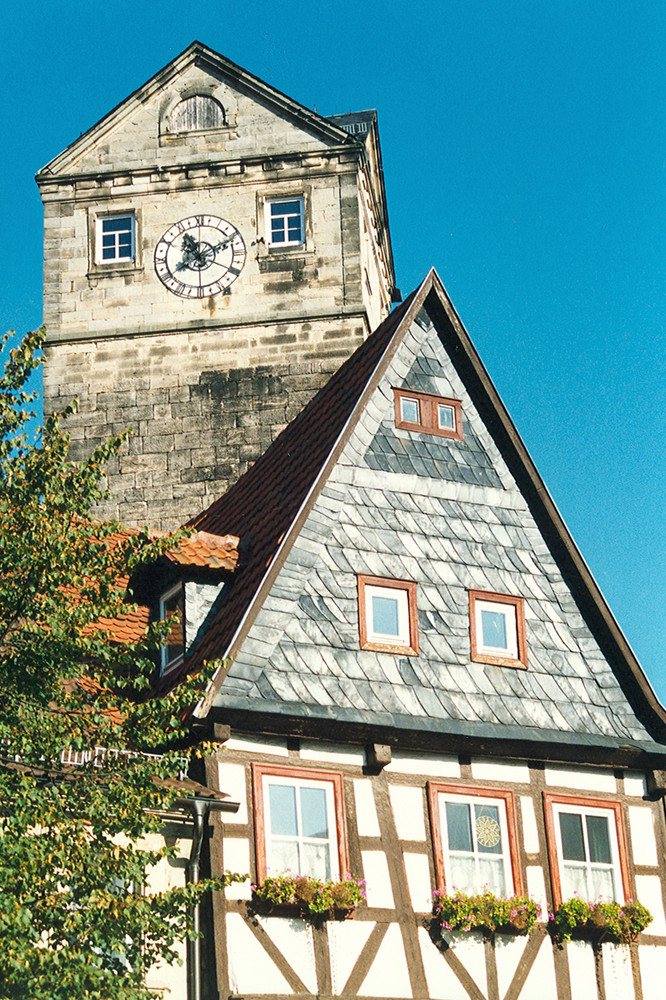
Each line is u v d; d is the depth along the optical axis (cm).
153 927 1873
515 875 2425
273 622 2394
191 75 3684
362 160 3656
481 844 2428
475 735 2448
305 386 3494
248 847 2253
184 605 2516
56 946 1870
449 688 2488
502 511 2681
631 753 2564
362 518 2552
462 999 2314
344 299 3541
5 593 1914
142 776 1923
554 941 2411
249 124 3650
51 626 1898
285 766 2322
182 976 2145
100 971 1791
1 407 2012
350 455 2592
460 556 2605
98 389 3528
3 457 1991
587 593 2656
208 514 3091
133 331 3553
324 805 2333
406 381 2711
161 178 3641
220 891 2205
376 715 2395
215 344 3534
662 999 2459
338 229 3578
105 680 1972
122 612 1975
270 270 3569
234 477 3450
